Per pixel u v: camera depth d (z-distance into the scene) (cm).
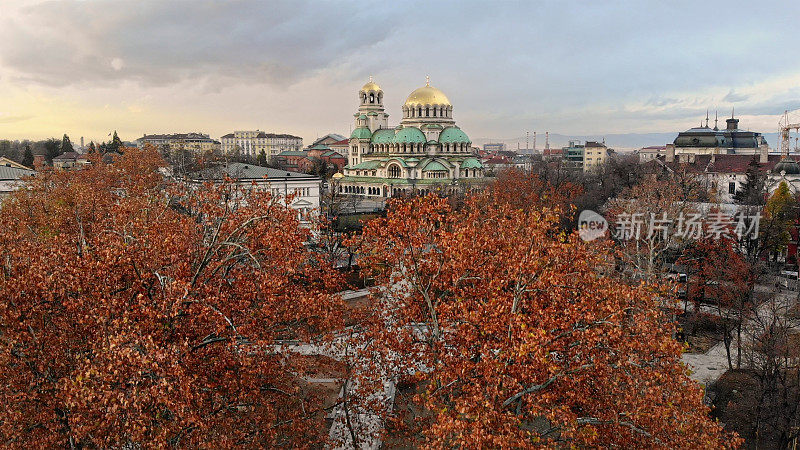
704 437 2877
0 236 3312
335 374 4766
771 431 4353
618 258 6900
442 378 3145
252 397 3019
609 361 3212
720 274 6469
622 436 3083
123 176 8844
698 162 16362
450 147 19425
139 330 2516
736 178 14950
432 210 4078
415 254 3859
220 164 13012
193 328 2978
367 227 4134
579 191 11581
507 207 4791
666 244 6481
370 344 4059
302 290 3616
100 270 2836
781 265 8500
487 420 2589
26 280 2725
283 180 11688
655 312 3222
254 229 3503
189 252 3369
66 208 5981
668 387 3064
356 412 3769
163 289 2836
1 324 2686
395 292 4166
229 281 3425
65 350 2880
